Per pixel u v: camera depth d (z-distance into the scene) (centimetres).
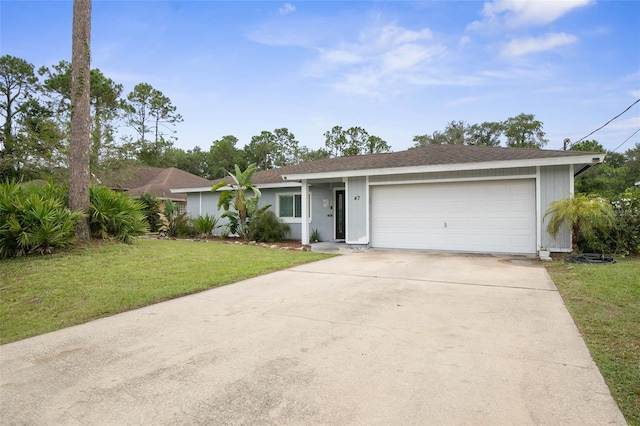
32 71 2673
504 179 998
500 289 585
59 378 313
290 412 248
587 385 274
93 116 2108
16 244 830
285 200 1541
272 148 4628
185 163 4344
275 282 674
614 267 721
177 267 803
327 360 330
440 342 367
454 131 4103
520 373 296
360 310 485
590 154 865
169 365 331
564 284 602
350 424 233
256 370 314
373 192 1179
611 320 415
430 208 1099
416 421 234
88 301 562
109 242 1001
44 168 1814
